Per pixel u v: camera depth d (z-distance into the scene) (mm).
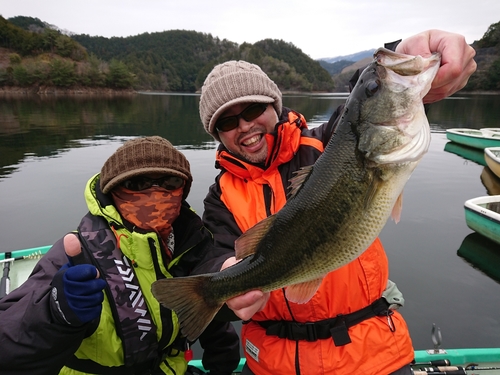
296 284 630
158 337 669
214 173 3375
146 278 671
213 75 844
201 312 652
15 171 3375
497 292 1599
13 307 536
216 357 847
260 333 754
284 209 634
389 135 587
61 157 4062
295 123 803
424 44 583
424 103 645
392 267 1786
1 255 1536
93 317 506
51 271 595
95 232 667
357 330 687
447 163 4051
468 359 1020
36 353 500
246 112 798
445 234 2131
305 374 688
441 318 1441
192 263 786
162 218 687
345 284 688
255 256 648
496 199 2254
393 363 683
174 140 5418
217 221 802
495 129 5410
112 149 4625
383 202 596
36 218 2268
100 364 636
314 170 622
